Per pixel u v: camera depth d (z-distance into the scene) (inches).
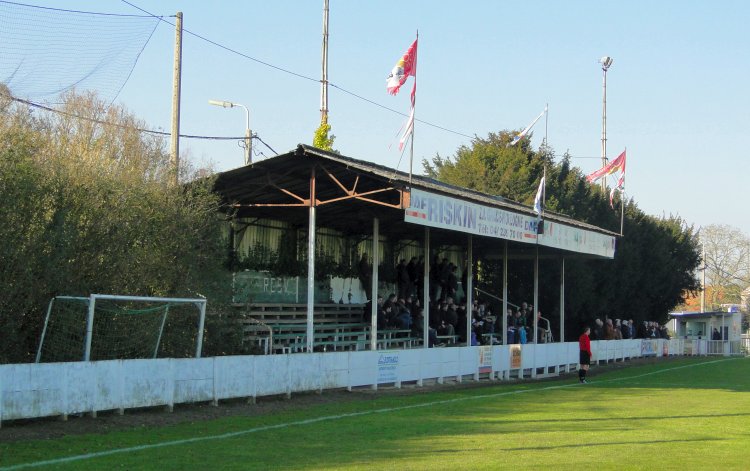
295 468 444.8
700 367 1562.5
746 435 620.4
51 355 689.6
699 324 2460.6
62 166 730.8
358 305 1283.2
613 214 1975.9
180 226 845.2
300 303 1176.8
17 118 790.5
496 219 1104.2
